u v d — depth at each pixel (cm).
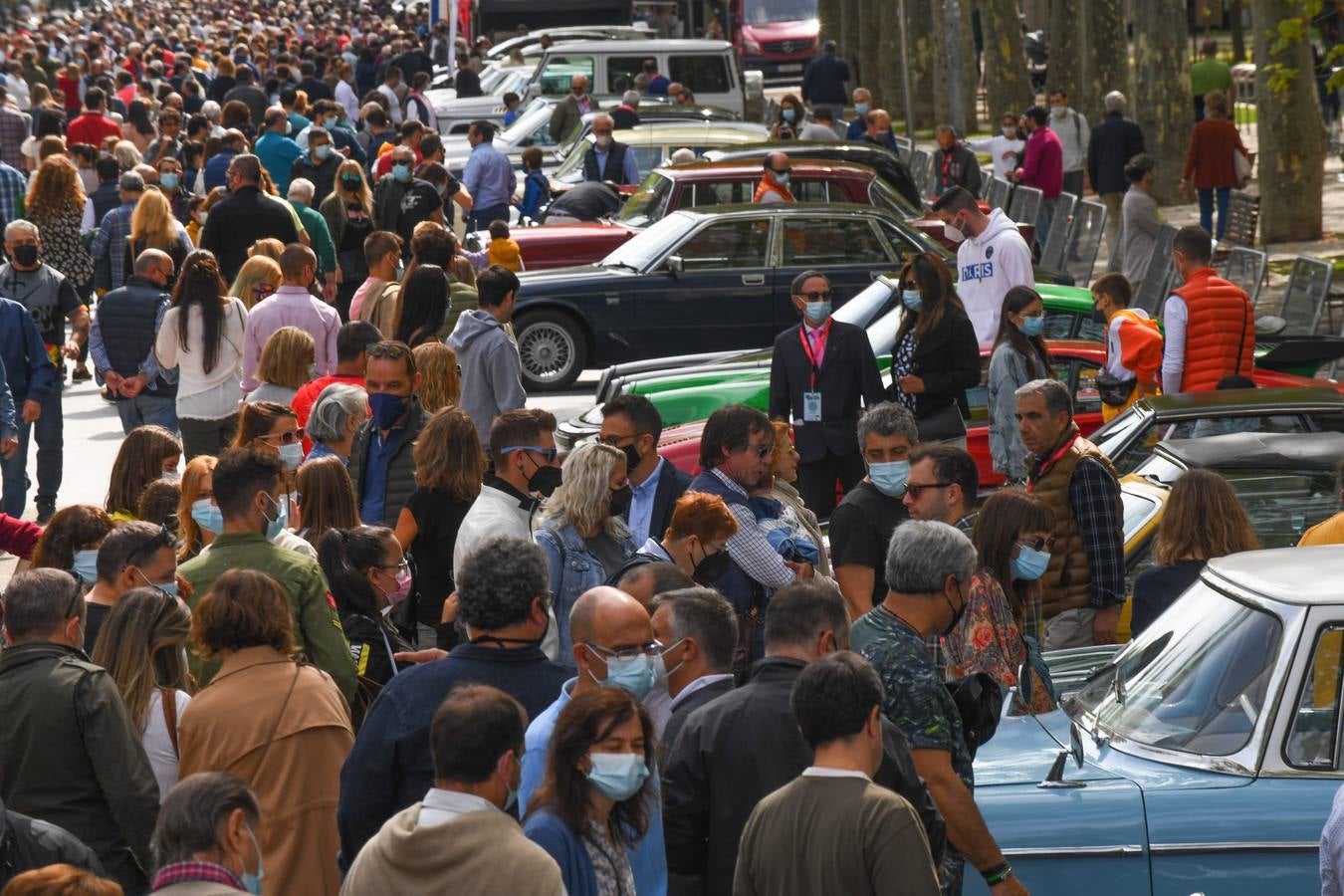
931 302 2192
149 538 1284
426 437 1616
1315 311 3225
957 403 2252
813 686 912
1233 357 2411
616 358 3653
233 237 3133
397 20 15250
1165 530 1548
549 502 1389
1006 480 2177
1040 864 1120
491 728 858
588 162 4959
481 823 852
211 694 1133
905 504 1446
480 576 1059
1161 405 1975
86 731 1114
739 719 1022
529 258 3969
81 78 7850
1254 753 1134
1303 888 1102
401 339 2230
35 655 1131
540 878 845
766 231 3662
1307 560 1254
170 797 841
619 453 1388
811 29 11138
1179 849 1113
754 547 1410
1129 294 2430
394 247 2558
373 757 1048
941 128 5231
